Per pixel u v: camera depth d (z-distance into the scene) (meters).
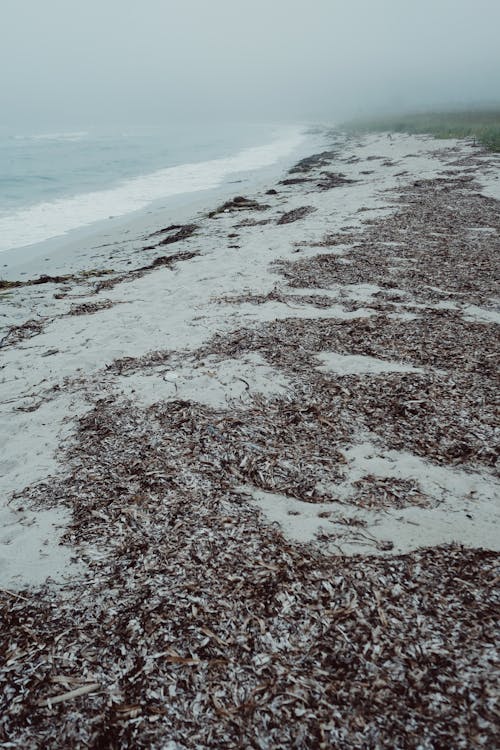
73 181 28.09
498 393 5.15
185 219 17.05
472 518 3.53
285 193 19.88
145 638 2.73
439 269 9.27
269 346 6.46
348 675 2.50
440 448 4.34
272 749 2.19
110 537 3.50
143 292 9.27
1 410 5.38
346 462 4.21
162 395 5.40
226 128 94.88
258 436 4.61
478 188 16.86
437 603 2.88
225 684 2.48
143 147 51.31
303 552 3.29
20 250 14.43
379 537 3.39
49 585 3.11
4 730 2.30
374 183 19.73
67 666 2.60
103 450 4.50
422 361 5.90
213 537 3.45
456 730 2.22
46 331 7.70
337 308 7.70
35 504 3.88
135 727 2.30
